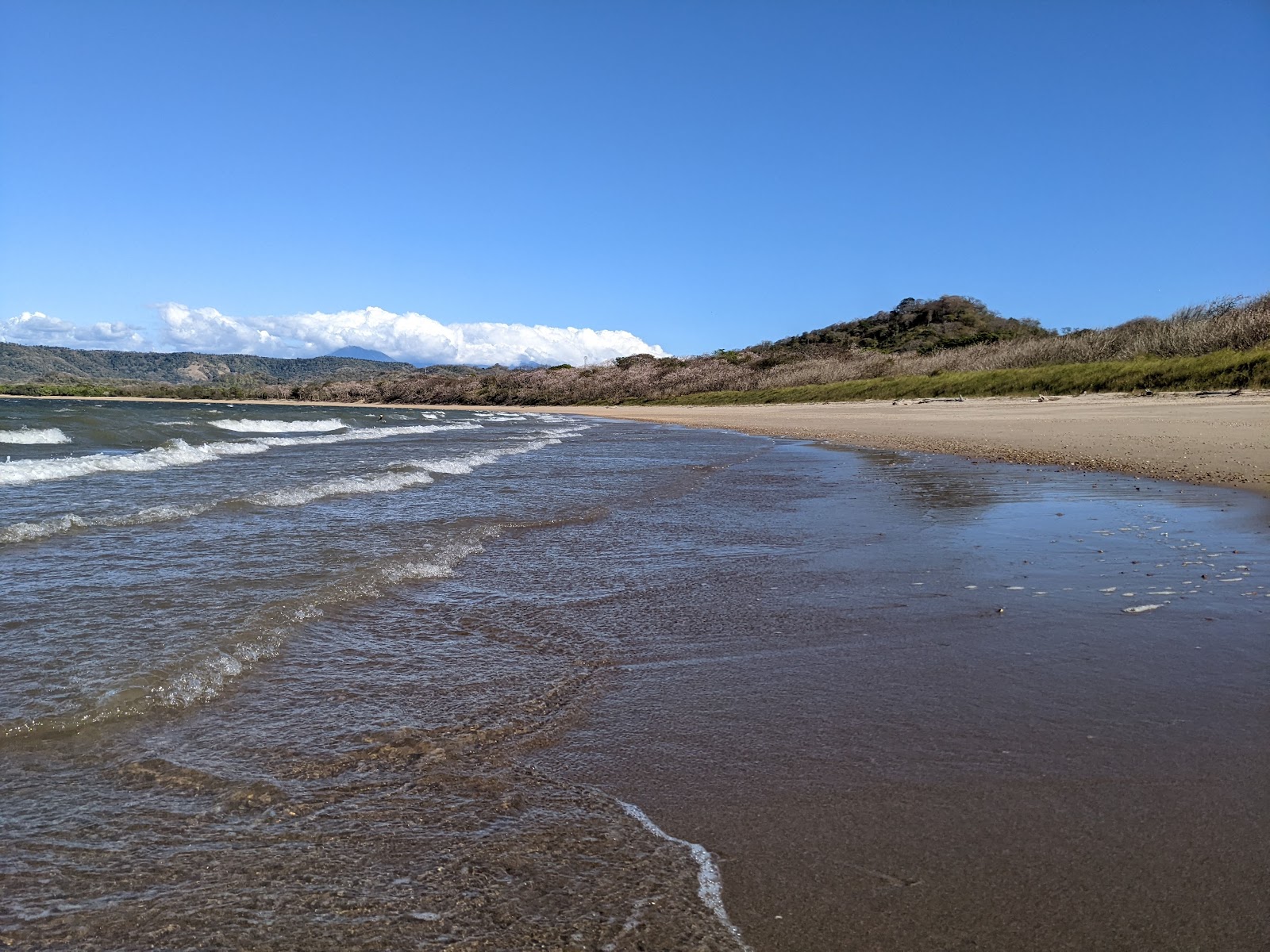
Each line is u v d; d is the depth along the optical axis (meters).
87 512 7.84
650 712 3.14
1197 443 13.96
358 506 8.76
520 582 5.32
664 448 20.22
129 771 2.54
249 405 90.81
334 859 2.05
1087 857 2.09
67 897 1.87
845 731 2.93
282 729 2.91
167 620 4.18
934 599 4.80
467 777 2.56
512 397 98.81
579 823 2.27
